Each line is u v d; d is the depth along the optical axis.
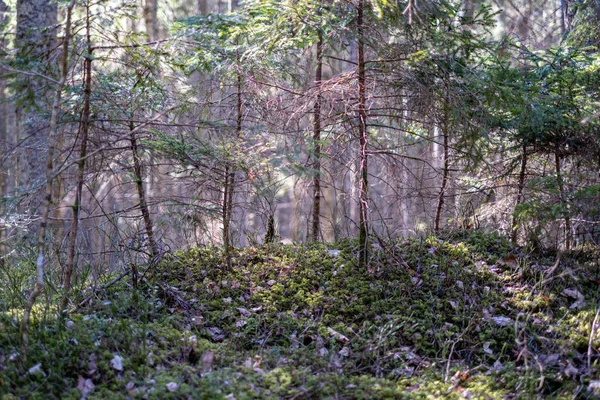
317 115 5.78
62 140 5.18
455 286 4.99
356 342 4.29
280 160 4.40
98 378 3.44
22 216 4.93
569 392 3.58
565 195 4.81
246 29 5.16
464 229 6.11
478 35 5.28
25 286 5.02
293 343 4.31
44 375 3.37
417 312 4.65
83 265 5.44
